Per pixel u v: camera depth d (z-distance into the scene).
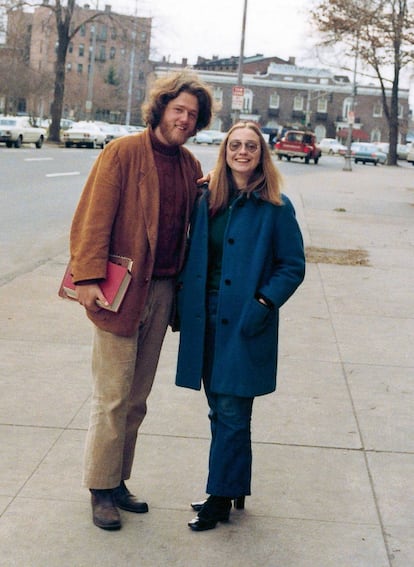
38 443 5.00
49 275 10.41
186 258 4.19
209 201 4.09
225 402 4.06
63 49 52.00
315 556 3.83
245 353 4.01
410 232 16.84
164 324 4.22
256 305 3.98
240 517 4.18
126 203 3.98
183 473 4.67
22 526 3.97
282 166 44.50
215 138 74.12
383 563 3.79
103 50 142.25
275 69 124.38
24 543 3.82
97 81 116.81
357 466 4.88
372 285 10.68
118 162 3.96
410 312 9.21
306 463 4.88
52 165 29.28
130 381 4.05
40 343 7.21
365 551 3.88
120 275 3.91
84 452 4.48
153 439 5.14
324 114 125.31
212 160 38.16
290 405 5.88
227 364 4.01
